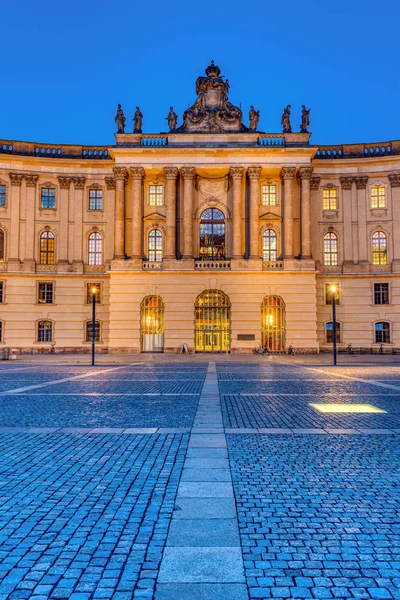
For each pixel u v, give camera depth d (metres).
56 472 8.78
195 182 57.91
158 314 55.94
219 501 7.16
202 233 58.19
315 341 54.94
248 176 56.84
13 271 58.31
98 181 60.53
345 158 59.75
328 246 59.94
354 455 9.98
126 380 26.03
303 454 10.05
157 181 58.97
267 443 11.01
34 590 4.85
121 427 12.85
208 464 9.16
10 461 9.53
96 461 9.51
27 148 59.84
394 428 12.70
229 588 4.81
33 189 59.53
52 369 34.69
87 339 59.41
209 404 16.80
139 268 55.72
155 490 7.76
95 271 59.94
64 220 59.91
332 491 7.79
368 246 59.28
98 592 4.79
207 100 58.34
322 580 5.04
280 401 17.73
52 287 59.41
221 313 55.94
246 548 5.75
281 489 7.86
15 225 58.84
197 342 55.75
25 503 7.23
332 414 14.87
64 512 6.86
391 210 59.06
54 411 15.45
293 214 57.75
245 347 54.75
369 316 58.75
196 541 5.81
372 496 7.57
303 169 56.16
